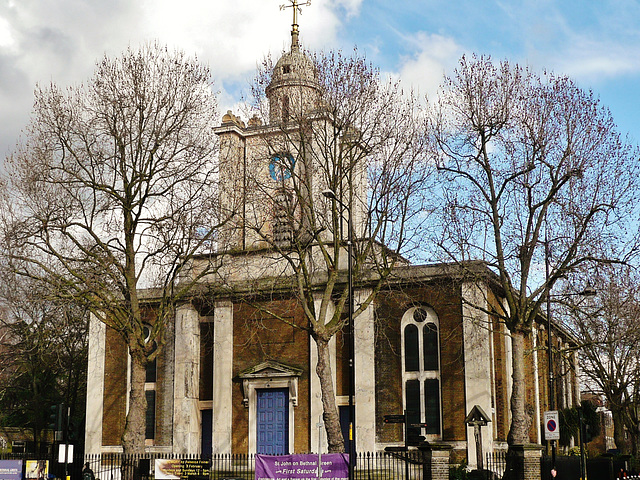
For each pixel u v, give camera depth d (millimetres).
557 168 34500
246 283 42094
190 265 41656
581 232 33344
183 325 42906
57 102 34781
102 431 43688
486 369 37219
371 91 34812
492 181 35312
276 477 28562
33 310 42281
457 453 37188
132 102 34906
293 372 40438
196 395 42656
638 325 42219
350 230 31844
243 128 44031
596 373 51750
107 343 44812
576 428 46938
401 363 39250
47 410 55156
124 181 34750
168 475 30375
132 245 35031
